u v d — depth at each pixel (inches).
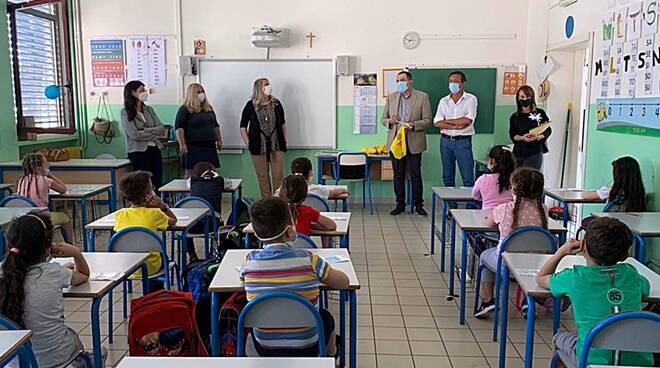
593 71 209.2
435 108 285.6
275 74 287.4
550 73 260.8
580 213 217.9
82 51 290.0
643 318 72.2
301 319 81.9
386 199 294.7
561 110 263.0
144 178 138.4
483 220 141.9
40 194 180.1
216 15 285.3
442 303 152.8
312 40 284.5
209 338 105.3
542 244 121.3
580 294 82.4
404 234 227.9
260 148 261.9
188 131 251.8
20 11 256.2
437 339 130.2
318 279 86.9
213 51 287.4
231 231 156.8
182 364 63.6
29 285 84.7
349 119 289.0
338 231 135.0
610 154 193.9
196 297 111.9
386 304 152.2
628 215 148.2
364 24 282.7
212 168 202.1
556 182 266.7
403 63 283.9
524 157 228.2
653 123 163.6
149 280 127.7
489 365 117.5
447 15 280.1
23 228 85.8
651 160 164.9
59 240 206.7
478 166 282.5
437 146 289.1
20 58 258.4
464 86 281.9
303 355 85.8
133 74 291.0
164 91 291.3
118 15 287.6
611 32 192.5
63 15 261.9
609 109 193.8
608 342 74.2
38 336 85.2
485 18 279.1
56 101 285.4
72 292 91.4
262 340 85.4
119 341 128.7
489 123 284.8
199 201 169.8
